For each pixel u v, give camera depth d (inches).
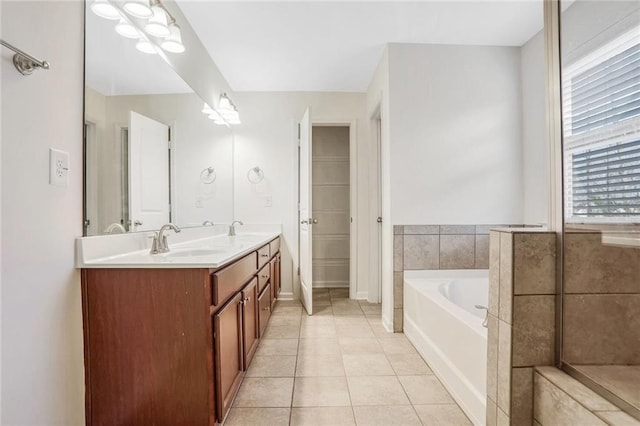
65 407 49.9
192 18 92.7
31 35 43.6
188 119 97.7
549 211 53.2
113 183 62.9
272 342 98.6
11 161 40.6
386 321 111.7
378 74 121.4
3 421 39.9
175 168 90.2
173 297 53.7
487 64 108.7
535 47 102.7
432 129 107.6
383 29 98.7
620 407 40.9
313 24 95.6
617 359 45.6
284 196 144.7
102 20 59.2
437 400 68.8
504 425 52.3
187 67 96.1
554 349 51.4
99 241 57.1
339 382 75.6
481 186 108.7
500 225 109.1
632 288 46.0
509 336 51.5
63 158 49.3
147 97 75.7
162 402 54.1
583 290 48.7
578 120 51.7
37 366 44.7
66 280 50.3
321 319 119.8
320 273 176.1
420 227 107.7
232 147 142.3
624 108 50.9
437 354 78.1
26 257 42.9
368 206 145.4
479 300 102.5
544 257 51.4
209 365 54.1
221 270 59.5
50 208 47.0
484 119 108.7
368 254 145.6
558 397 46.0
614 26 53.7
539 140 101.7
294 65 121.1
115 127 63.5
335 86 139.9
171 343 53.9
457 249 108.3
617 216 47.9
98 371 54.2
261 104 144.5
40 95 45.0
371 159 140.2
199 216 107.8
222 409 57.3
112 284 53.8
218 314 56.9
